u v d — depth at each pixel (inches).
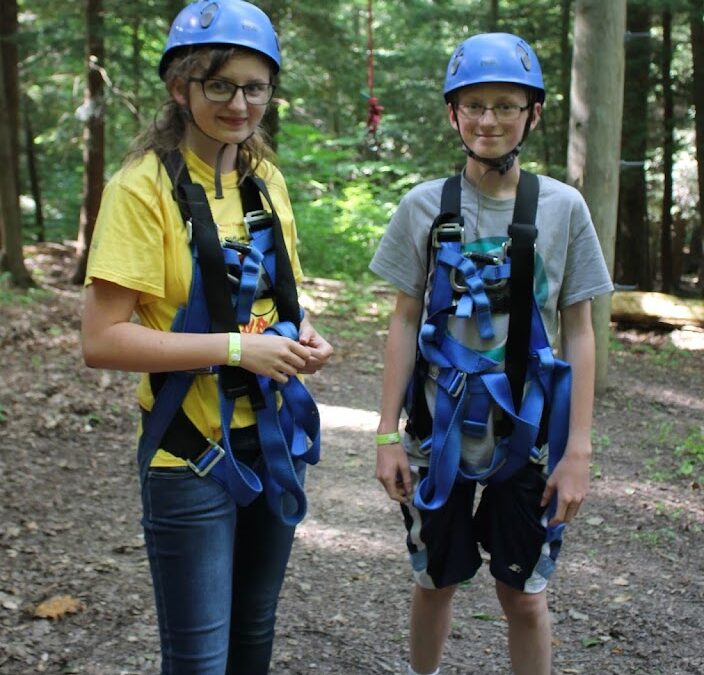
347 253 543.5
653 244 896.3
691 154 757.3
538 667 94.1
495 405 86.6
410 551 93.0
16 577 135.6
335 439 224.7
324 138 674.2
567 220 86.0
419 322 93.1
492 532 90.9
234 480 75.7
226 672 87.7
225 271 75.2
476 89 83.0
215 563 76.7
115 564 143.2
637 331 397.1
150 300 75.9
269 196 80.6
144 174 73.8
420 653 99.3
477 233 86.4
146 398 78.1
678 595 136.6
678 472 197.8
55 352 299.1
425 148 649.0
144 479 77.2
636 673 114.5
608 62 251.0
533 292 84.1
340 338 354.9
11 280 463.5
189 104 75.0
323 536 161.6
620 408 264.1
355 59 570.6
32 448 199.9
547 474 88.9
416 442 92.1
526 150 592.7
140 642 118.8
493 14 553.9
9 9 510.9
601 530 164.2
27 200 854.5
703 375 316.5
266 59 74.9
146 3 470.6
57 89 683.4
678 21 615.2
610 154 256.2
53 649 115.9
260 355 73.7
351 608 132.9
